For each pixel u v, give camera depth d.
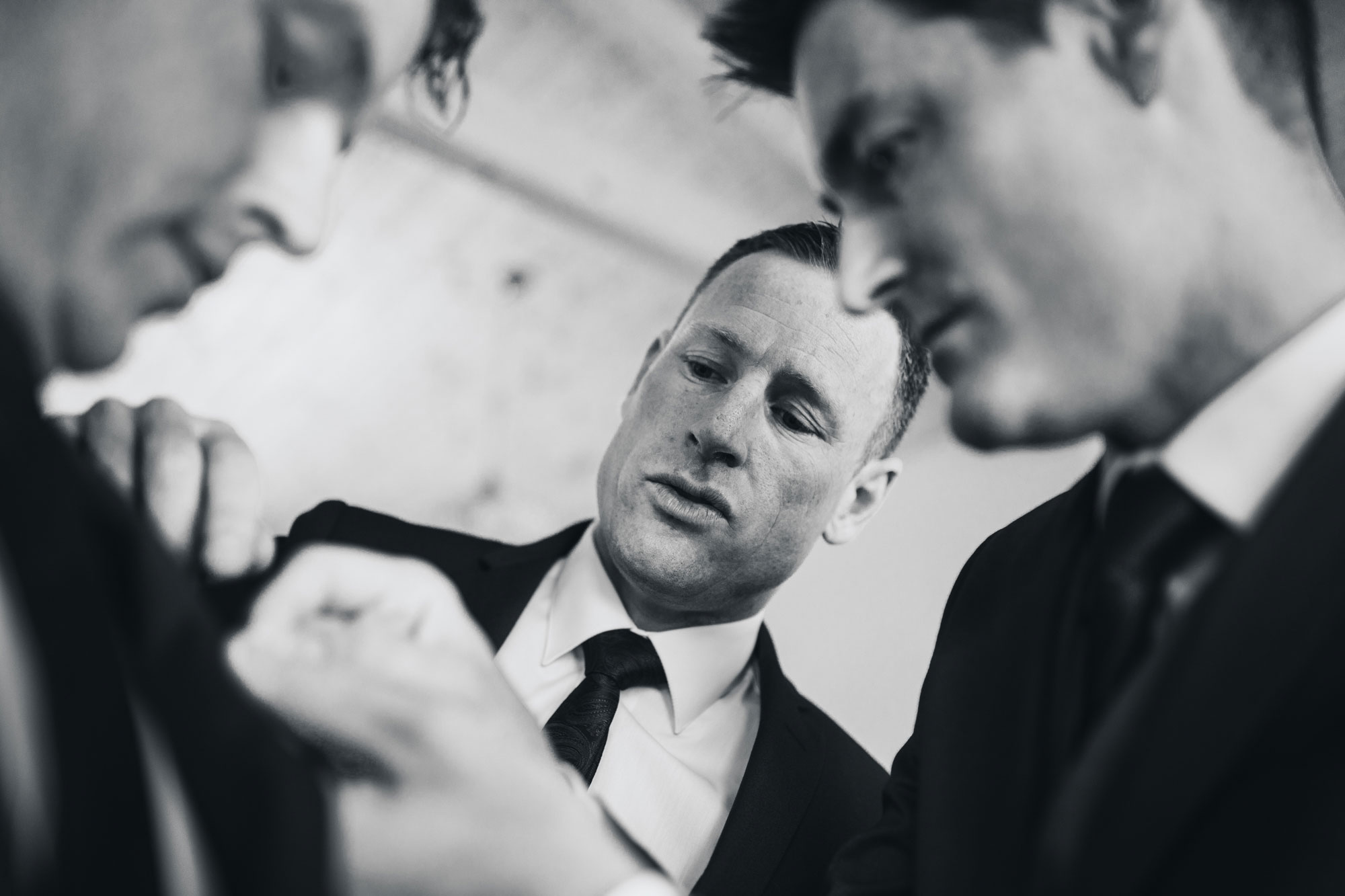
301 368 3.25
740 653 1.32
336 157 0.60
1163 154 0.63
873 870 0.82
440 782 0.56
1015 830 0.69
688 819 1.19
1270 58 0.63
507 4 2.36
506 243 3.11
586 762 1.17
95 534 0.40
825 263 1.26
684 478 1.24
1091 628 0.71
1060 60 0.63
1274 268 0.63
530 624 1.33
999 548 0.89
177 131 0.52
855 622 1.77
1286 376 0.62
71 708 0.37
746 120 2.48
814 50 0.68
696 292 1.37
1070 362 0.67
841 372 1.23
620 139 2.73
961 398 0.70
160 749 0.44
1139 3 0.61
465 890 0.55
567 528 1.46
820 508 1.27
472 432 3.63
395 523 1.46
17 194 0.50
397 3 0.57
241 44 0.53
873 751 1.72
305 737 0.55
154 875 0.37
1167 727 0.51
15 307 0.47
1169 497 0.66
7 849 0.36
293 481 3.53
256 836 0.40
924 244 0.69
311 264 2.93
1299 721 0.48
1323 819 0.47
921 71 0.65
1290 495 0.51
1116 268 0.64
